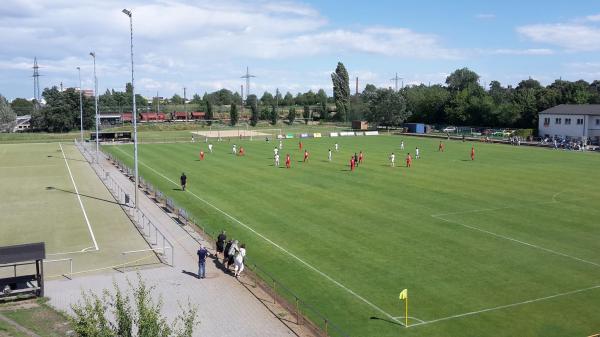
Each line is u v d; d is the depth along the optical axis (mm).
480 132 137250
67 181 65000
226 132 153125
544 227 42438
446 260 34312
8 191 58344
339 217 45531
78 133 149000
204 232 40469
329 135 136875
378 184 61031
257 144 111812
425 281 30656
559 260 34438
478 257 34906
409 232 40812
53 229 42344
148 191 57531
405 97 176000
